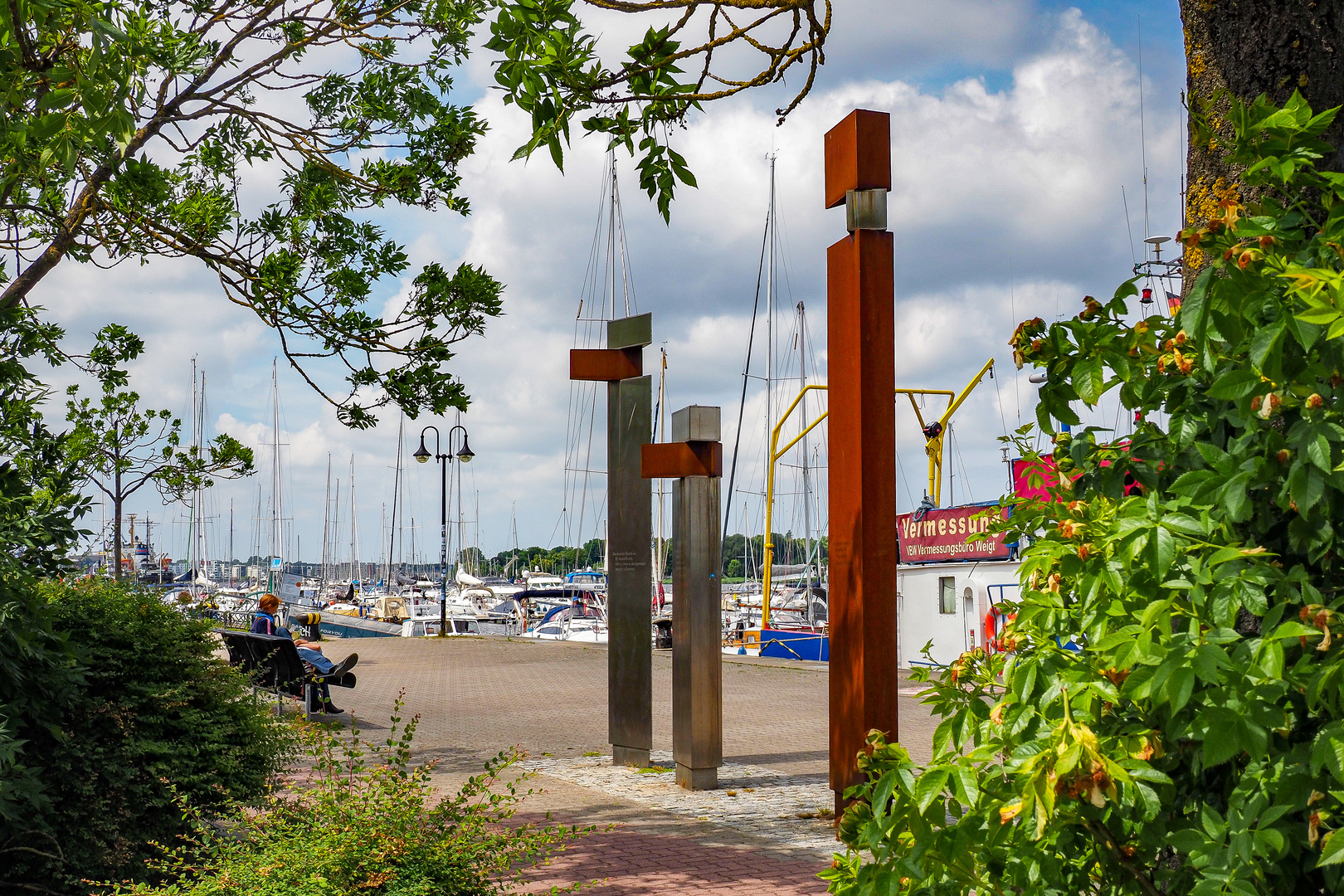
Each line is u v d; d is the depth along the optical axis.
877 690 7.28
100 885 5.31
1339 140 2.89
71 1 3.87
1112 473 2.39
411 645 27.36
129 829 5.95
